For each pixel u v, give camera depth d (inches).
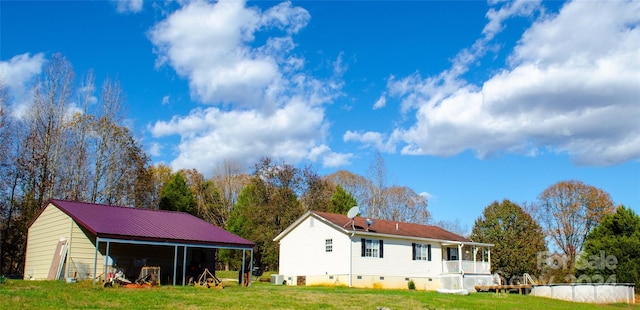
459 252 1573.6
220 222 2581.2
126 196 1852.9
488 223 1846.7
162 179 2667.3
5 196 1550.2
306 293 996.6
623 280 1409.9
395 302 909.8
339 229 1393.9
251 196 2219.5
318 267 1432.1
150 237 1018.7
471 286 1528.1
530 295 1327.5
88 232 1048.2
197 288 994.7
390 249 1456.7
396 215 2746.1
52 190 1574.8
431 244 1574.8
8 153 1534.2
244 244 1186.6
